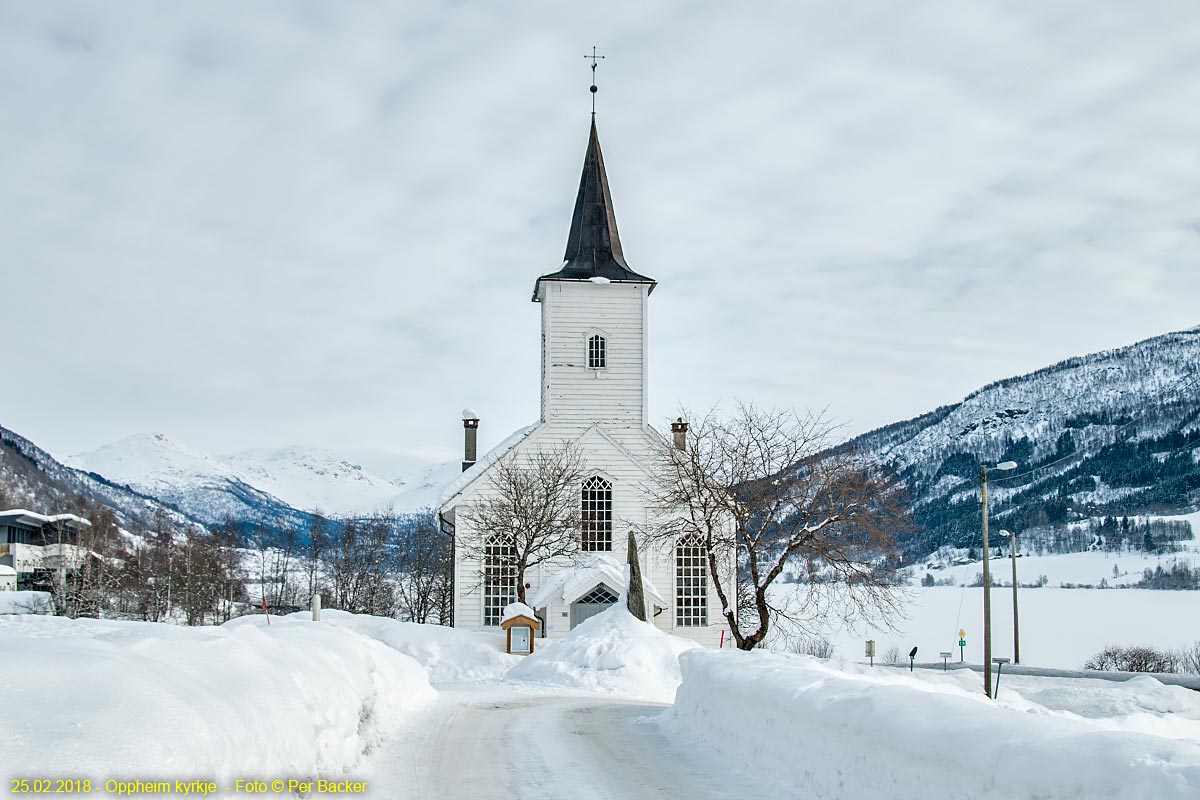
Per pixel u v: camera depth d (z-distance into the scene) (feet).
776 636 158.81
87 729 21.79
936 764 28.89
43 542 271.28
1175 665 206.18
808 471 112.98
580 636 108.88
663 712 64.34
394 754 46.50
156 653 31.24
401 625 133.80
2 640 26.99
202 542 297.94
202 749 24.35
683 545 143.13
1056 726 27.71
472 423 177.27
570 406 157.69
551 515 143.54
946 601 366.84
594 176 168.14
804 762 38.27
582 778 42.29
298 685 37.65
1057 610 330.54
